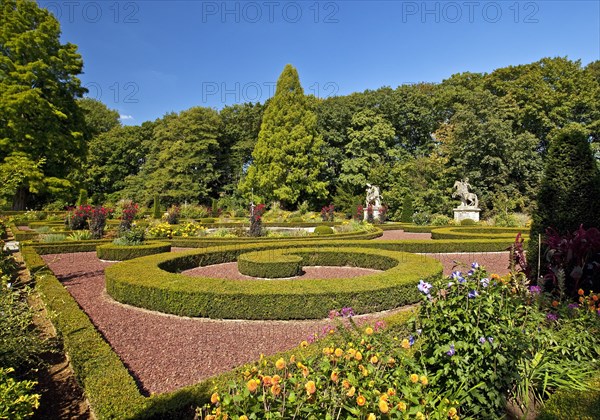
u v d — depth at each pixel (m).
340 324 2.80
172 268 8.09
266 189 31.14
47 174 23.41
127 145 37.00
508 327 2.44
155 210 28.91
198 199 34.47
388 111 31.77
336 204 31.22
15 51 21.98
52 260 10.02
